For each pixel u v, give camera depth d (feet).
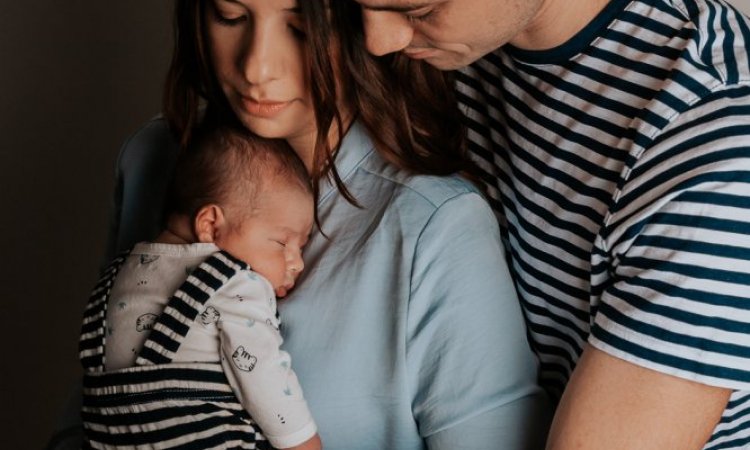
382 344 4.15
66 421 5.04
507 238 4.33
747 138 3.43
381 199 4.27
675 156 3.53
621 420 3.55
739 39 3.73
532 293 4.22
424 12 3.51
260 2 3.89
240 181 4.38
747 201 3.39
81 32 6.47
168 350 4.20
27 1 6.31
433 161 4.27
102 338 4.38
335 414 4.25
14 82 6.38
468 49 3.71
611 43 3.79
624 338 3.53
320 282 4.29
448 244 4.10
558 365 4.31
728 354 3.40
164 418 4.20
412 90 4.28
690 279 3.41
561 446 3.63
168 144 5.05
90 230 6.89
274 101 4.10
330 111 4.07
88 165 6.72
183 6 4.33
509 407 4.08
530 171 4.04
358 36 4.13
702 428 3.53
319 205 4.42
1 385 6.90
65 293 6.97
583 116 3.84
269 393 4.14
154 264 4.41
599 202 3.80
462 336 4.06
